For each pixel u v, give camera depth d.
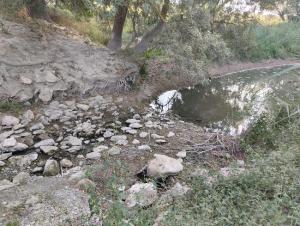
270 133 5.12
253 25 10.44
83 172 4.32
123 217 2.62
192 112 7.54
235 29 9.73
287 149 4.17
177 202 3.30
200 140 5.75
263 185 3.39
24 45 7.18
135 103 7.37
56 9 9.42
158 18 7.54
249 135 5.41
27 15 8.22
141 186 3.79
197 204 3.34
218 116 7.36
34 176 4.44
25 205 3.44
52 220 3.21
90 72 7.43
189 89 8.87
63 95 6.85
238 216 2.86
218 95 8.89
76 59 7.58
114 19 8.59
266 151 4.70
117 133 5.89
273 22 15.53
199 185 3.65
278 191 3.10
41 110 6.27
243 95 8.82
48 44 7.59
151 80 8.43
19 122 5.76
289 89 7.36
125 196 3.48
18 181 4.21
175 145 5.51
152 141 5.62
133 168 4.63
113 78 7.58
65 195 3.66
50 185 3.99
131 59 8.64
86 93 7.14
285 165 3.65
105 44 9.41
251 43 11.23
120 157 4.96
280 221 2.68
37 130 5.63
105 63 7.89
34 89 6.55
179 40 7.12
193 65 7.19
